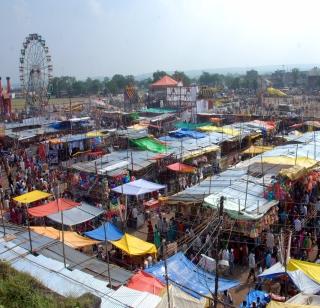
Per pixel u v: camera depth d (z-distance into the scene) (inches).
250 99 4185.5
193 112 2967.5
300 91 5191.9
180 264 781.3
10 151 2041.1
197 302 612.7
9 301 527.8
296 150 1381.6
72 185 1391.5
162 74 6141.7
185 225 1049.5
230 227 966.4
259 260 944.3
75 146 1971.0
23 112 3073.3
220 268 858.1
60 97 6072.8
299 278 699.4
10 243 770.2
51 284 622.8
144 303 576.1
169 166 1467.8
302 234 983.0
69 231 991.0
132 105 3740.2
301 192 1234.0
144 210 1218.0
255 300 709.3
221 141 1899.6
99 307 559.2
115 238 927.7
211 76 7647.6
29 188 1390.3
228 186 1129.4
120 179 1375.5
